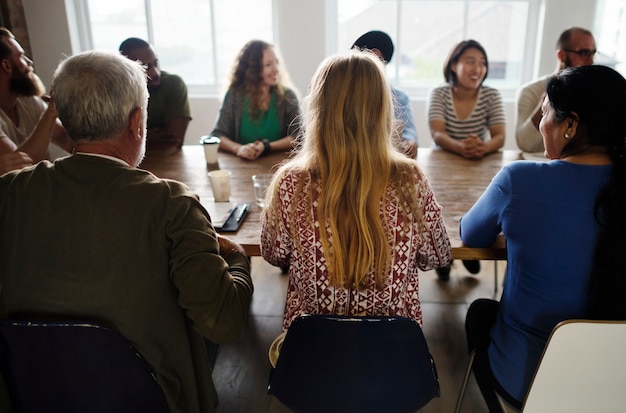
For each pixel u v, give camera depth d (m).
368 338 0.91
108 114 0.90
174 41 4.22
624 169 0.95
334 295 1.04
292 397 1.02
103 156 0.91
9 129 1.97
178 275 0.88
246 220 1.50
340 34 4.14
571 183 1.00
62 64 0.92
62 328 0.81
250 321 2.20
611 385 0.92
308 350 0.95
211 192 1.77
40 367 0.88
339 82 0.95
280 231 1.06
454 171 1.99
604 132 0.96
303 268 1.04
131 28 4.18
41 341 0.84
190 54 4.26
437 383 1.02
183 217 0.90
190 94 4.30
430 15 4.06
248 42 2.52
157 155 2.33
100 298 0.86
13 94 1.98
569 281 1.01
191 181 1.91
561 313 1.04
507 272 1.16
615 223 0.94
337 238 0.98
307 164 1.03
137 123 0.96
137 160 1.01
